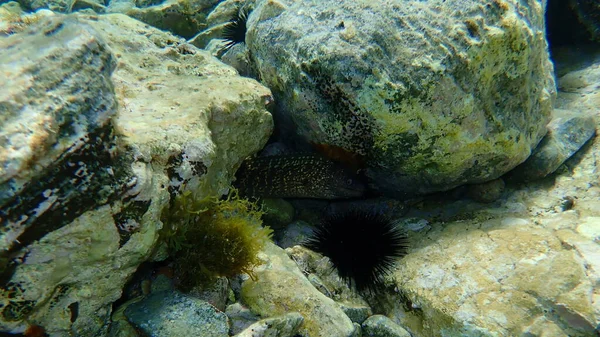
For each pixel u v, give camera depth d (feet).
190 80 1.35
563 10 2.21
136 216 0.81
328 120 1.33
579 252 1.12
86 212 0.71
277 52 1.38
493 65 1.23
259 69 1.52
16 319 0.71
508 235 1.27
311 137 1.46
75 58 0.72
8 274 0.66
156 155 0.89
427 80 1.17
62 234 0.69
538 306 1.05
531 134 1.45
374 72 1.18
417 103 1.20
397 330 1.13
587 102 1.90
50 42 0.72
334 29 1.23
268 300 1.06
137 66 1.38
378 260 1.32
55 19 0.78
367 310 1.24
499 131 1.32
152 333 0.85
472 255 1.24
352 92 1.21
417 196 1.63
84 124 0.69
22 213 0.62
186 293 1.02
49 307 0.76
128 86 1.21
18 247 0.64
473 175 1.42
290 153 1.60
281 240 1.53
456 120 1.24
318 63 1.22
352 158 1.43
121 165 0.78
